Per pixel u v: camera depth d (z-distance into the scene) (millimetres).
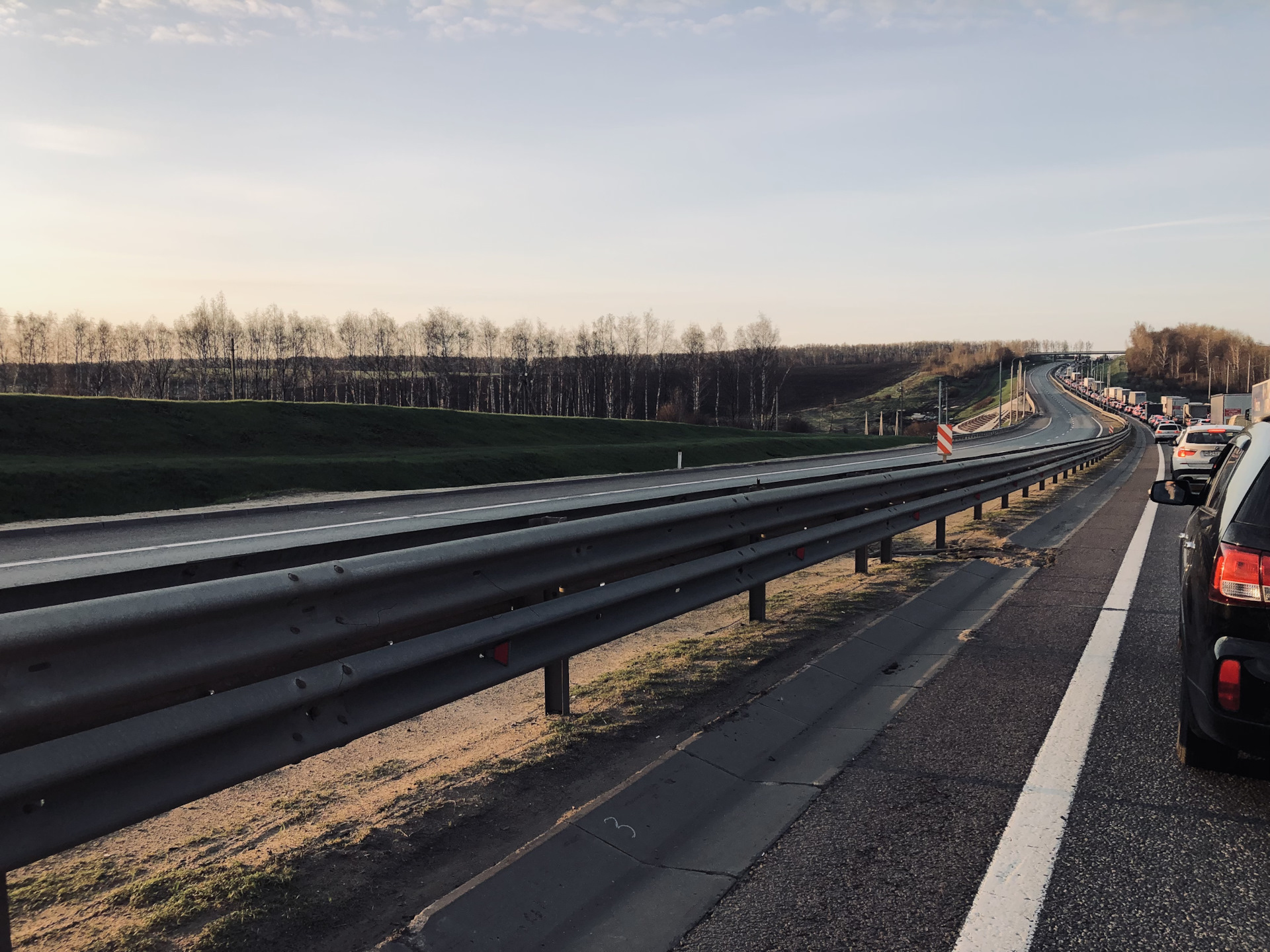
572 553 3930
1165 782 3426
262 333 109312
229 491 21797
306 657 2662
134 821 2105
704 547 5164
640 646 5910
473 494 22344
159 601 2160
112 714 2109
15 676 1882
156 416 28656
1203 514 4215
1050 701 4473
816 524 6746
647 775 3271
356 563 2799
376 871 2617
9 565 9883
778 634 5672
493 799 3145
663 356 125438
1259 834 2975
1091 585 7770
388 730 4172
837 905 2506
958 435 92875
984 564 8609
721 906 2516
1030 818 3090
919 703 4477
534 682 5027
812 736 4023
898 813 3148
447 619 3242
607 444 42469
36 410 26172
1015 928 2369
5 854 1847
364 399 112500
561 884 2568
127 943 2225
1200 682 3283
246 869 2623
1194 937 2330
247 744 2414
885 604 6605
